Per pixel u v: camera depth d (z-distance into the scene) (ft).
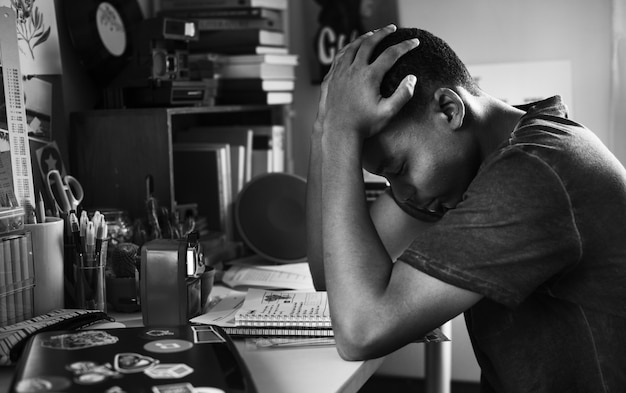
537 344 3.59
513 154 3.31
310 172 4.82
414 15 8.30
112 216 5.37
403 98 3.52
